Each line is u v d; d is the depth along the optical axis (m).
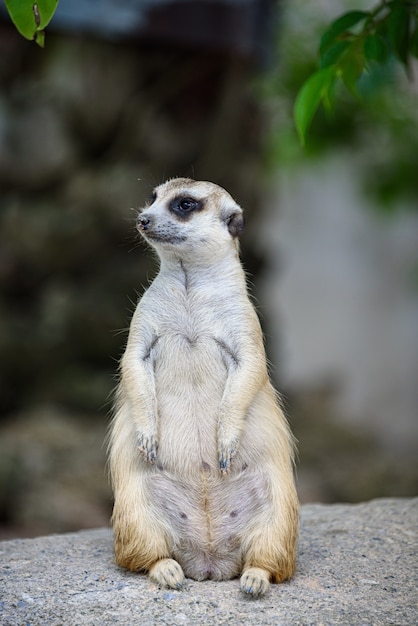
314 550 4.75
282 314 24.73
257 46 11.40
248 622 3.75
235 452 4.32
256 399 4.51
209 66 11.88
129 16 10.74
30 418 11.53
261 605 3.93
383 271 25.33
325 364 24.61
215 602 3.97
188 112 12.16
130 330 4.61
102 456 10.62
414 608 3.91
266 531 4.23
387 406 24.48
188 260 4.61
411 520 5.20
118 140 12.12
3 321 11.84
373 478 12.25
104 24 10.73
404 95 13.68
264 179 13.50
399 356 25.09
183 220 4.65
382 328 25.28
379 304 25.33
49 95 11.57
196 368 4.49
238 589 4.18
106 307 11.96
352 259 25.52
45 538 5.29
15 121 11.58
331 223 25.30
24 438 10.84
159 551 4.28
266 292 14.74
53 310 11.95
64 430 11.19
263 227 14.30
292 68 13.14
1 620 3.82
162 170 12.15
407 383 24.89
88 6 10.61
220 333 4.52
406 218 23.78
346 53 5.39
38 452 10.52
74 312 11.88
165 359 4.52
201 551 4.42
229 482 4.41
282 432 4.50
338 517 5.47
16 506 10.00
